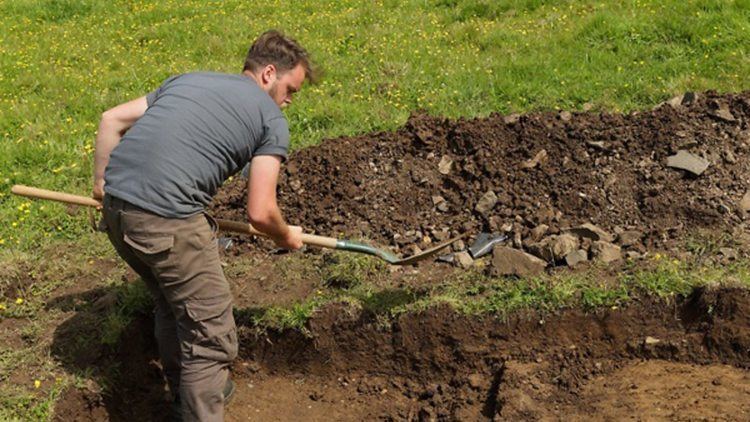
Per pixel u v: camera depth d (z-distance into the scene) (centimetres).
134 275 504
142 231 362
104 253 528
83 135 701
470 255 491
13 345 449
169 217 361
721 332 427
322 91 746
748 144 537
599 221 506
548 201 521
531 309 443
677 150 534
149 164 360
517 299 445
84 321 463
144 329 473
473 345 446
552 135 557
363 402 450
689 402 398
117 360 451
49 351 442
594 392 417
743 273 440
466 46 848
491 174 540
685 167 520
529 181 534
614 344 438
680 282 438
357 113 694
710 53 742
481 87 727
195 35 971
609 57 759
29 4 1137
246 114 370
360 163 567
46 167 648
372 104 715
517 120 572
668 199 507
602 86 706
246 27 983
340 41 900
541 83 723
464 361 447
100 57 912
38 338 453
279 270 500
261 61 387
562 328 441
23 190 420
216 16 1036
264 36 392
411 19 957
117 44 962
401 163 562
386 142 579
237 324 470
